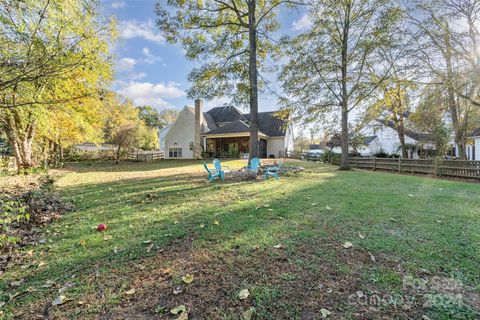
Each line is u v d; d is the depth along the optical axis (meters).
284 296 1.91
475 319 1.64
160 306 1.84
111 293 2.02
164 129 34.00
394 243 2.82
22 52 4.09
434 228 3.30
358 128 18.66
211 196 5.63
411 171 12.13
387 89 12.28
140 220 3.97
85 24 5.66
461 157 12.38
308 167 13.99
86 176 10.55
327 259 2.47
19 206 4.02
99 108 13.80
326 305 1.80
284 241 2.94
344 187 6.65
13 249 2.93
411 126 17.53
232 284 2.09
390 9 10.27
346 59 12.01
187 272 2.30
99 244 3.04
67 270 2.43
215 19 11.17
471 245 2.74
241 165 15.60
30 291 2.09
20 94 5.05
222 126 27.05
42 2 4.36
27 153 12.11
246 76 11.06
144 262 2.53
